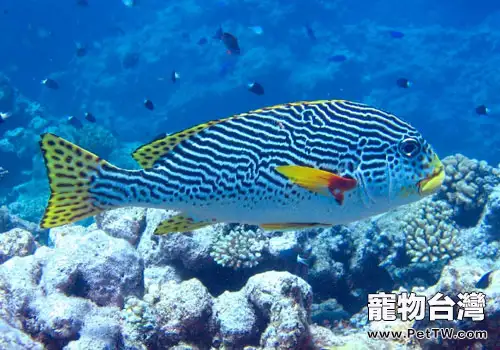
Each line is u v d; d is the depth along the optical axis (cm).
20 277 86
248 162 61
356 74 490
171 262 106
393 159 60
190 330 85
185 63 495
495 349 74
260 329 85
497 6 754
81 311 80
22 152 338
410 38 588
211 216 63
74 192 63
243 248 103
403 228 128
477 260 119
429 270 124
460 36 588
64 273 87
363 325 107
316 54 495
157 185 62
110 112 495
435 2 809
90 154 63
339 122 60
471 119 470
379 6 750
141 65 502
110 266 89
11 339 66
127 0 320
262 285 83
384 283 127
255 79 459
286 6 524
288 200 60
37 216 256
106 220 120
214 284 108
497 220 132
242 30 505
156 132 462
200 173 62
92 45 576
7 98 369
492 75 510
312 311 116
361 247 124
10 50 611
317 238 127
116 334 79
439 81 509
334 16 561
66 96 532
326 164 60
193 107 465
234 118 61
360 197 60
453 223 138
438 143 470
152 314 85
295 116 61
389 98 496
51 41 626
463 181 147
